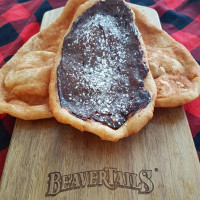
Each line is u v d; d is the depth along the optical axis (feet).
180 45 0.94
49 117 0.81
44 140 0.79
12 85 0.83
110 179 0.72
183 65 0.90
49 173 0.73
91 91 0.77
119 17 0.90
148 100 0.75
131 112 0.74
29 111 0.79
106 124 0.72
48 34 0.98
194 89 0.83
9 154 0.76
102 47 0.83
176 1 1.34
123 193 0.70
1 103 0.80
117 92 0.77
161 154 0.76
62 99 0.76
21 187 0.71
